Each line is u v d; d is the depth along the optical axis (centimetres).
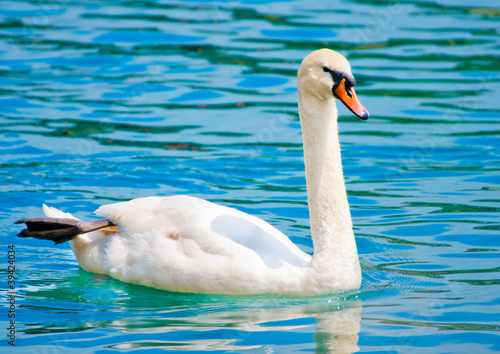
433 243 1184
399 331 887
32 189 1383
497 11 2634
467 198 1356
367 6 2688
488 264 1101
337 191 991
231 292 999
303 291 986
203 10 2650
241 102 1878
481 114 1802
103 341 870
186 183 1430
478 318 922
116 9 2648
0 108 1797
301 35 2348
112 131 1692
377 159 1566
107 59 2155
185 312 960
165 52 2217
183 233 1029
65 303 998
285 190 1411
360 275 1016
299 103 998
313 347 845
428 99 1898
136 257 1046
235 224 1035
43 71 2056
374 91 1955
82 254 1112
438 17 2572
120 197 1359
